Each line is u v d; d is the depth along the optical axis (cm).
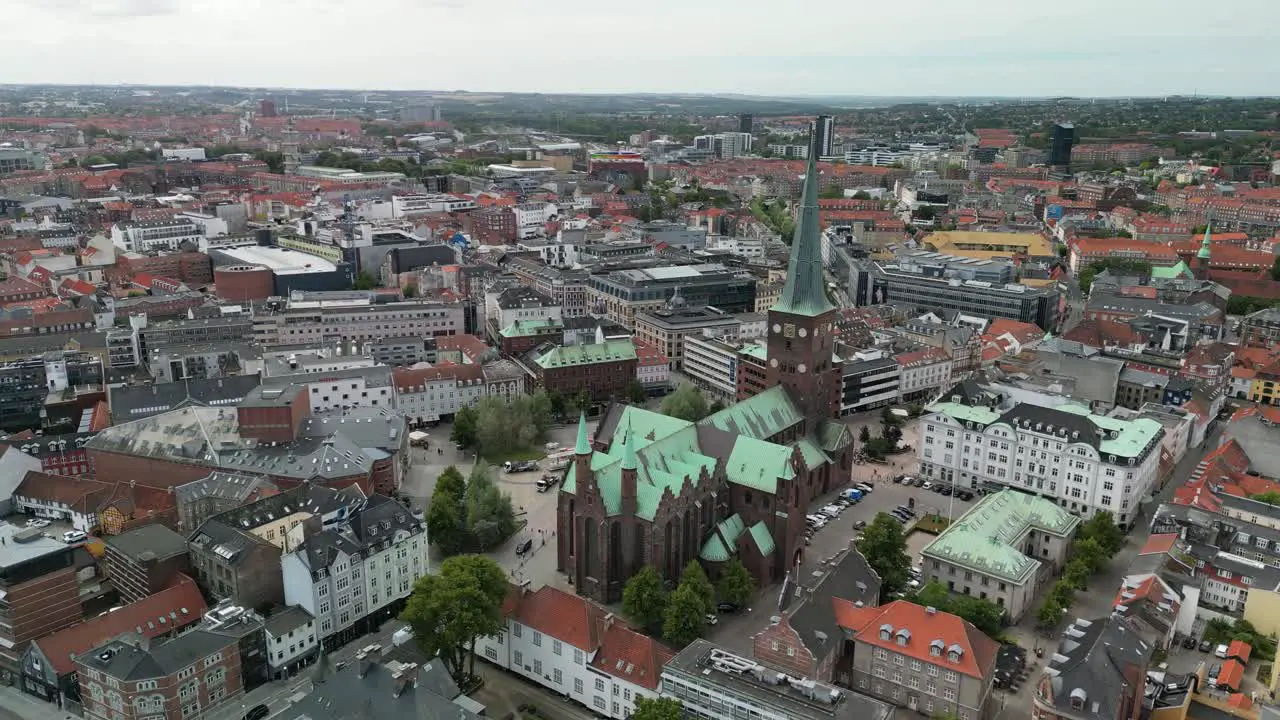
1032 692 14412
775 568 17900
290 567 15450
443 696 12962
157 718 13138
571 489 17338
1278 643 14138
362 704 12194
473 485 19712
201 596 15725
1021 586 16225
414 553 17088
